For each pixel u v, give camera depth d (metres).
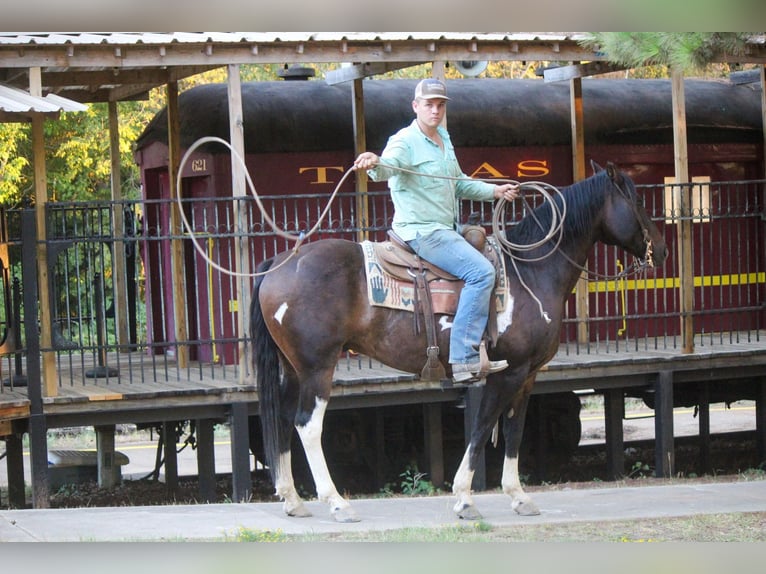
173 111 15.41
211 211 14.84
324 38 12.64
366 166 8.68
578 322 14.61
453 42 13.22
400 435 14.91
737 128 17.39
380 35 12.84
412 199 8.98
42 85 14.91
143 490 15.28
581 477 15.70
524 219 9.53
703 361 14.64
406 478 14.66
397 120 15.83
